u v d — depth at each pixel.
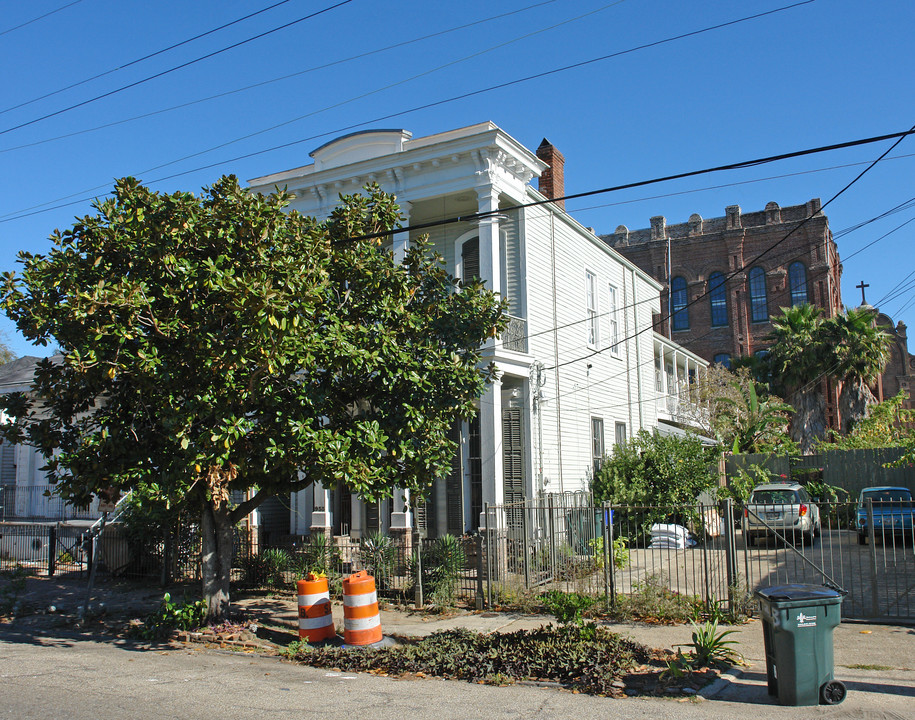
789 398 37.16
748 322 51.66
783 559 16.62
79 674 8.98
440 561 13.96
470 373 11.91
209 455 9.77
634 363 26.89
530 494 18.34
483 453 17.19
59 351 10.97
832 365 35.69
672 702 7.54
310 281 10.00
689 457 21.39
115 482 10.60
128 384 10.95
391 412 11.59
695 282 53.44
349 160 19.53
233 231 10.05
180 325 9.98
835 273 53.19
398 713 7.16
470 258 19.75
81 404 11.62
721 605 11.66
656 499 20.27
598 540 14.98
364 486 10.48
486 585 13.90
